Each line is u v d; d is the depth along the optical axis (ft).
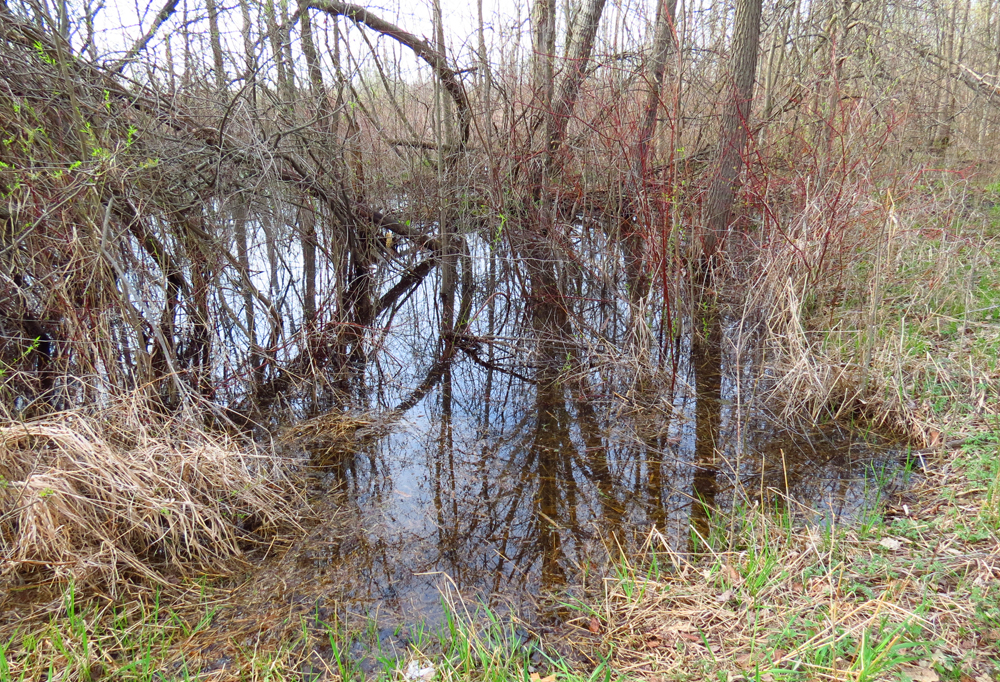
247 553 11.39
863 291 18.62
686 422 15.96
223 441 13.69
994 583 8.83
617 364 18.84
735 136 23.56
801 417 15.48
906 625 8.22
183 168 16.70
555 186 24.99
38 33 13.15
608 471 14.07
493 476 14.06
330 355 20.65
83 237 13.71
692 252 22.70
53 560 10.27
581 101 23.98
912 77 28.63
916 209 20.15
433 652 8.99
